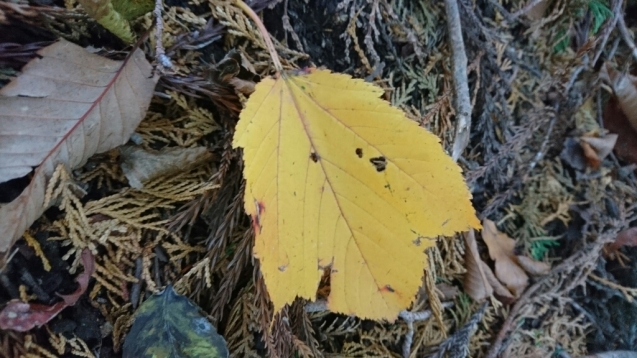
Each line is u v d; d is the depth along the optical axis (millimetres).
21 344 166
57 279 175
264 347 201
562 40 312
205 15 210
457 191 174
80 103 166
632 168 319
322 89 178
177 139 202
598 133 314
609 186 314
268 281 161
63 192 171
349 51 241
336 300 173
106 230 182
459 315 276
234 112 204
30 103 159
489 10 288
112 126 172
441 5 265
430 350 263
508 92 298
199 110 207
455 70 254
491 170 291
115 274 186
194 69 197
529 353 284
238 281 211
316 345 227
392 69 254
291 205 169
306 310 221
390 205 176
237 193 208
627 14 329
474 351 277
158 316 179
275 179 168
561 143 315
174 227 197
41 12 178
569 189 314
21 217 157
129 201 188
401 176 176
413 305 255
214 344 180
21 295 167
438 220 176
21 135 158
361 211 175
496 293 285
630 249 306
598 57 321
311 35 233
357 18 240
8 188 168
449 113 257
